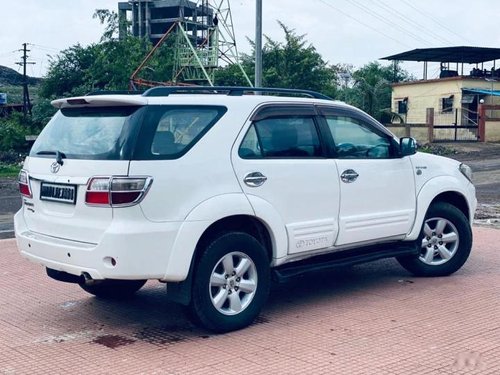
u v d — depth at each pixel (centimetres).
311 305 670
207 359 515
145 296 713
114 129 554
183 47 4084
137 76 4119
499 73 4103
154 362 511
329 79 4253
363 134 702
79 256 544
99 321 625
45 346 556
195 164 559
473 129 3722
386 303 672
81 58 4891
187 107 572
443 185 759
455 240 781
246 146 598
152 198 532
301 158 636
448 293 709
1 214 1462
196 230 548
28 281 786
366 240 688
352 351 529
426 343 547
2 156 2994
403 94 4200
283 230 612
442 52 3925
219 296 573
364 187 682
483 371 486
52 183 579
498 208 1474
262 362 507
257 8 1950
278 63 4053
